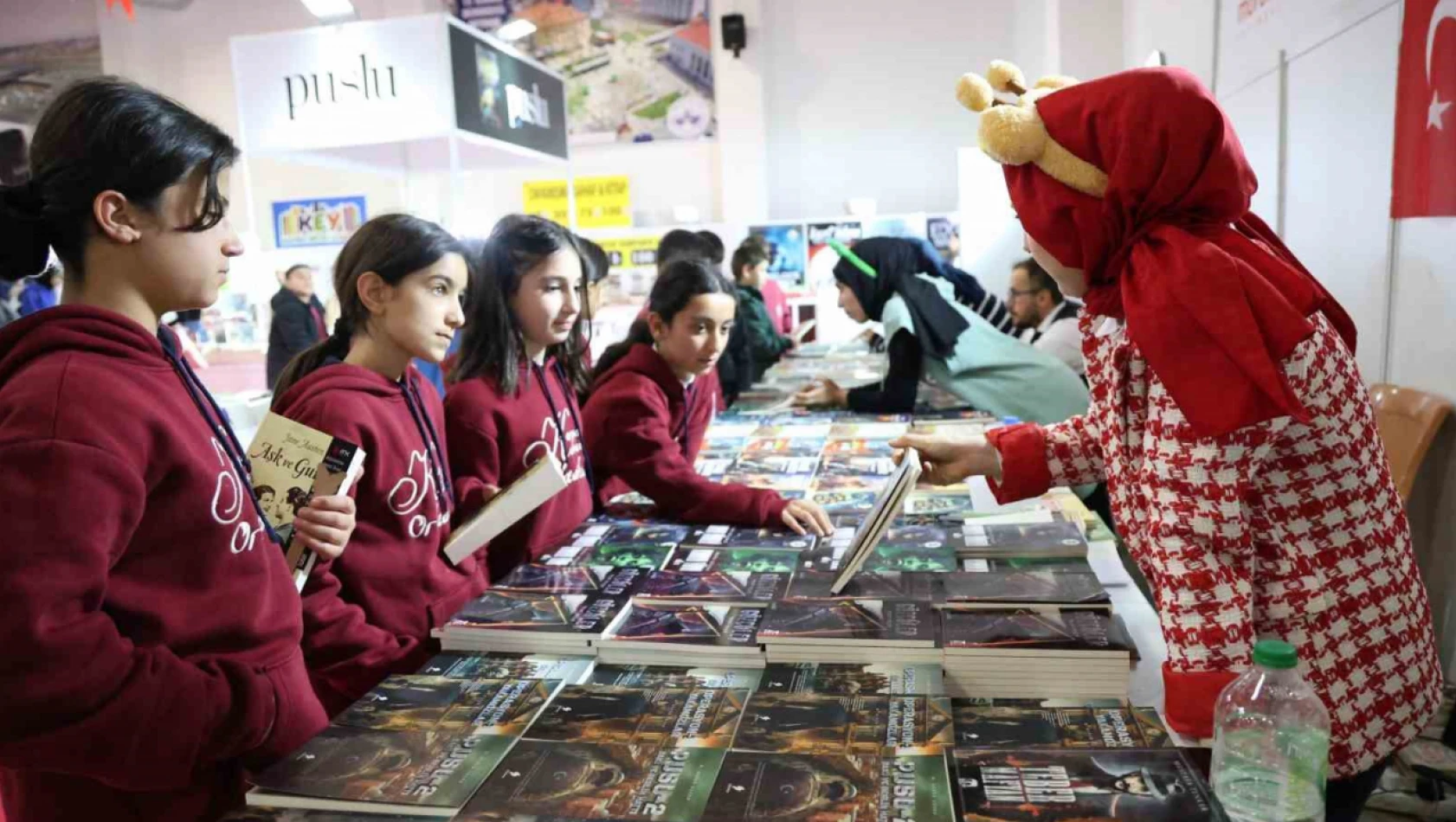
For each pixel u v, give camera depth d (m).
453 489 1.67
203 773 0.99
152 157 0.89
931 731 0.93
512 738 0.95
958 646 1.10
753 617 1.23
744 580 1.37
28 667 0.78
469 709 1.02
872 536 1.22
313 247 3.99
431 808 0.83
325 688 1.32
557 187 7.44
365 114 3.08
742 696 1.03
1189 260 0.90
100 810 0.98
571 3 8.38
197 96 8.81
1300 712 0.87
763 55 8.17
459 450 1.72
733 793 0.83
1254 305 0.90
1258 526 0.99
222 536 0.97
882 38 8.12
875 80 8.17
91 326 0.88
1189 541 0.93
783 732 0.94
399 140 3.11
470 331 1.75
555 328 1.77
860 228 7.23
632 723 0.97
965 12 7.99
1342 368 0.98
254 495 1.08
